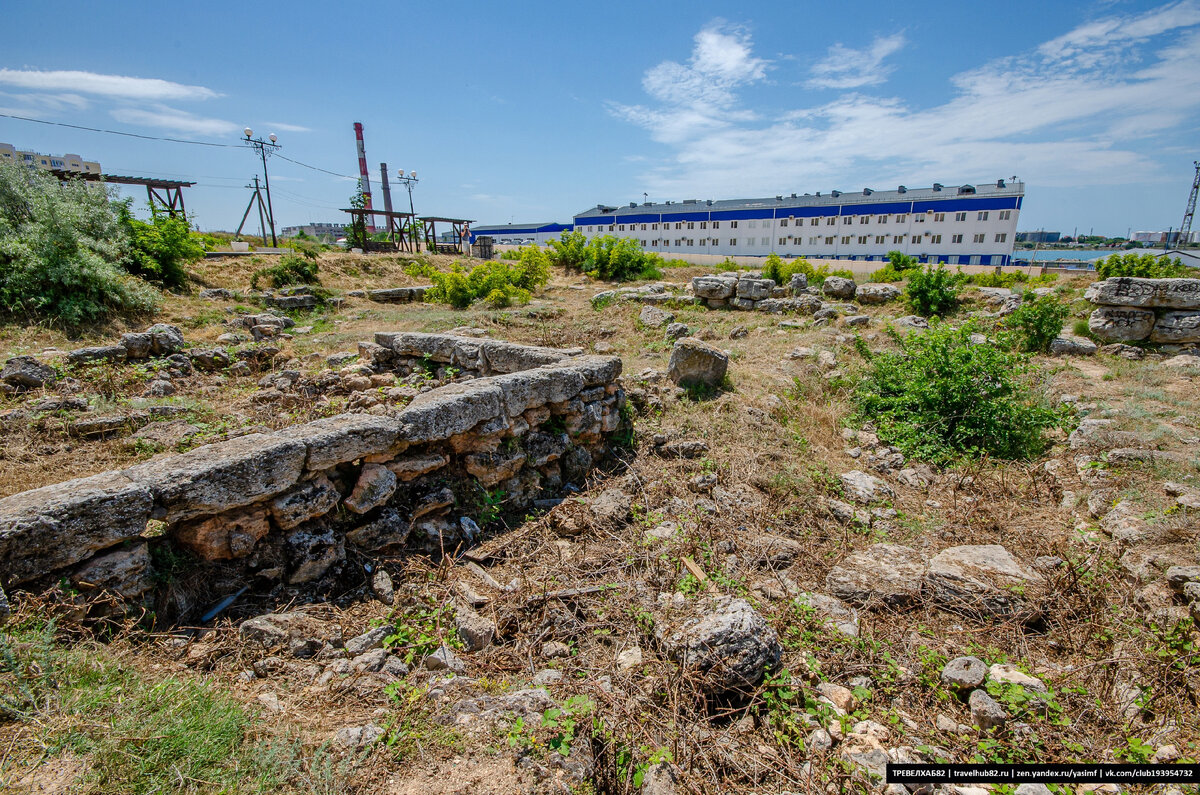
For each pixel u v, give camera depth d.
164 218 13.35
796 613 3.19
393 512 3.75
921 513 4.59
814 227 44.97
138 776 1.77
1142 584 3.36
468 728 2.27
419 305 14.80
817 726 2.43
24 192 10.52
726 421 6.20
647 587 3.44
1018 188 38.81
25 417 5.15
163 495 2.75
